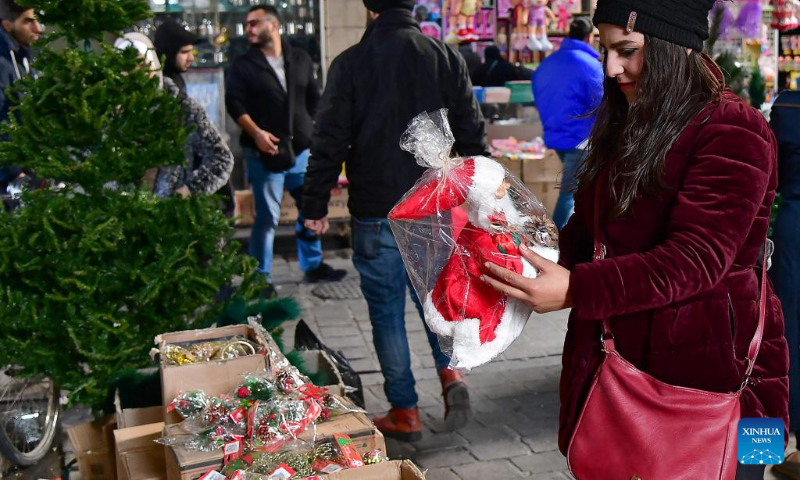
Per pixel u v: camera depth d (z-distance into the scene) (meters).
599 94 4.48
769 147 1.86
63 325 3.23
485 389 4.90
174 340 2.99
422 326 6.04
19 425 3.87
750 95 5.08
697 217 1.81
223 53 8.51
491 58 8.82
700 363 1.93
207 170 4.55
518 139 8.90
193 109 4.54
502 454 4.07
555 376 5.10
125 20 3.33
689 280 1.81
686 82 1.89
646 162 1.89
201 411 2.47
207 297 3.38
